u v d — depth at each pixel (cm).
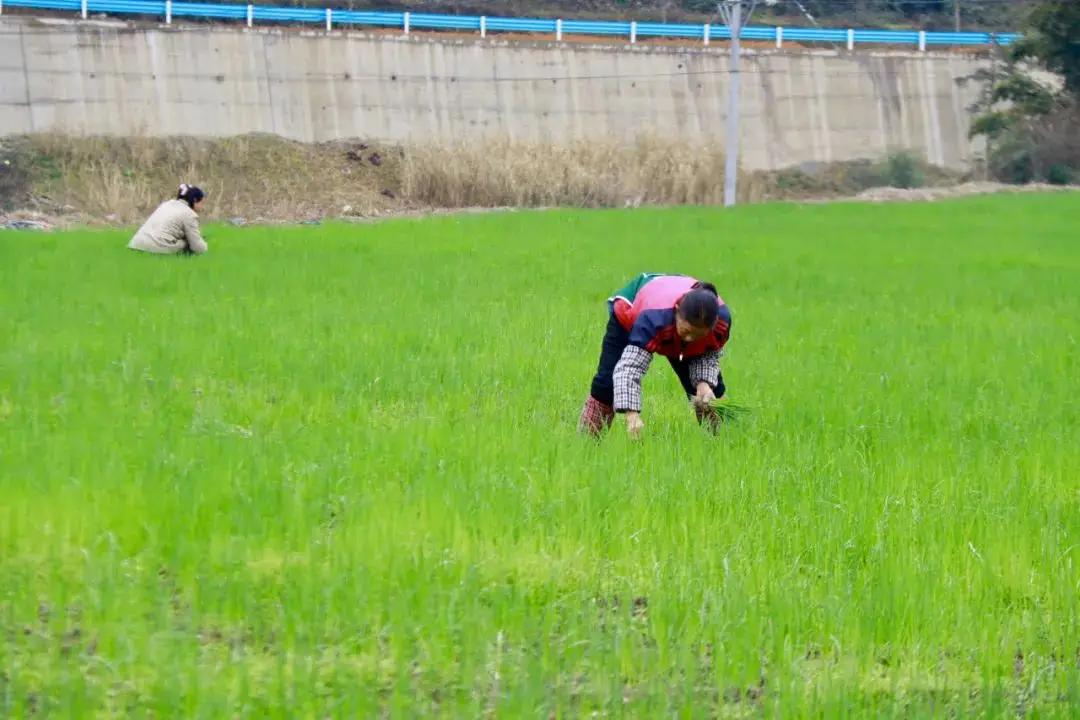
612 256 2170
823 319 1488
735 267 2042
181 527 629
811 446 835
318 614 532
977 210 3622
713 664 516
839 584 595
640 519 675
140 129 4644
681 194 4866
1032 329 1446
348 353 1135
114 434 808
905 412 977
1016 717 485
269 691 474
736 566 609
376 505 669
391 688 487
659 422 919
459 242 2356
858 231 2844
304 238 2356
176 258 1908
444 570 589
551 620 543
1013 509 719
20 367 1028
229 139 4819
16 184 4234
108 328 1245
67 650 506
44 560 592
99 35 4816
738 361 1177
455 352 1172
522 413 939
